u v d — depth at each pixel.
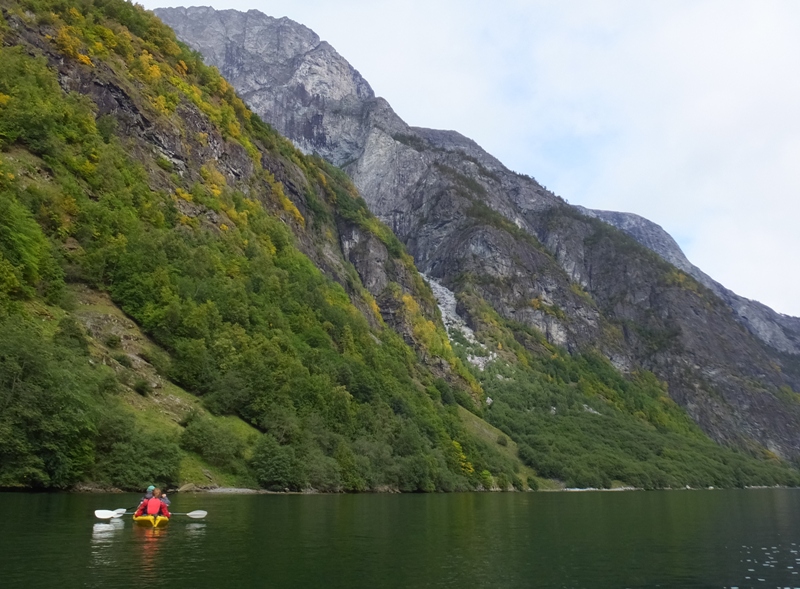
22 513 42.50
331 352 120.19
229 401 84.69
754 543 48.62
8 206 77.38
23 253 76.44
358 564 32.88
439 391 170.62
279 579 28.55
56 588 25.06
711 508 89.50
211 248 117.31
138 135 125.75
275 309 114.75
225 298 104.19
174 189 125.00
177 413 76.69
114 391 69.19
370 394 118.00
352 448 96.12
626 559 38.97
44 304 77.44
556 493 131.88
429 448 119.56
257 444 78.25
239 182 153.88
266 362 94.12
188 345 87.25
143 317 89.69
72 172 102.88
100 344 78.19
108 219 97.56
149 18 162.12
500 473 139.00
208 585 26.66
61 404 55.72
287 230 161.00
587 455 179.62
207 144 145.50
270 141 185.75
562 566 35.59
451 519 57.81
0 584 25.38
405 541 41.69
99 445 60.81
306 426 89.50
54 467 54.47
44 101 107.31
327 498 73.44
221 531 40.97
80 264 90.00
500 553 39.03
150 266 96.69
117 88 125.88
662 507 88.12
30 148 98.88
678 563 38.41
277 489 76.00
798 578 34.38
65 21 131.12
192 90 155.12
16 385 53.41
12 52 110.88
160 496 43.81
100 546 33.53
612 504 91.75
